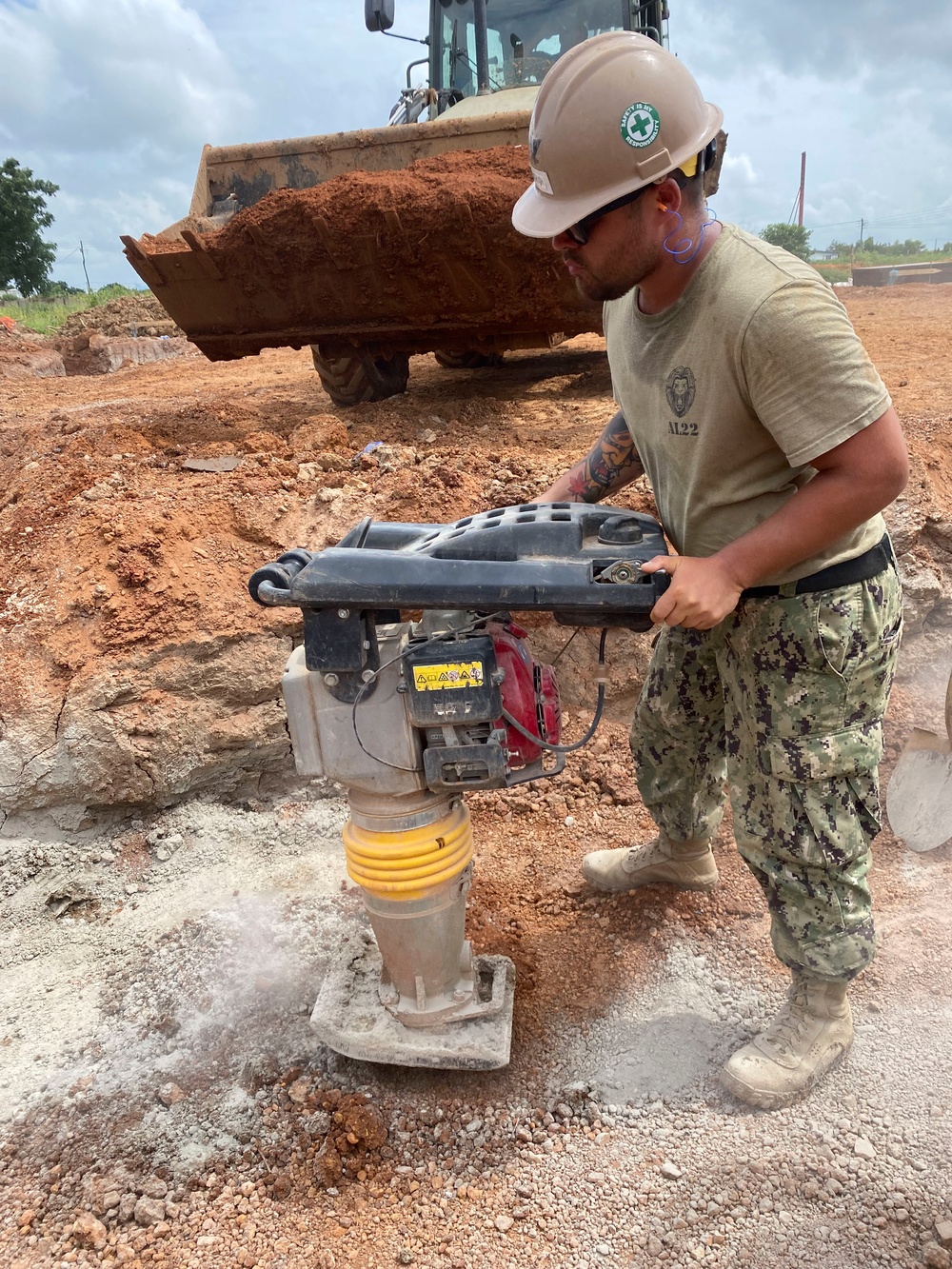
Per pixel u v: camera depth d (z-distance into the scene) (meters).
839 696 2.00
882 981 2.59
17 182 42.06
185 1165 2.19
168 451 4.84
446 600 1.79
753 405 1.76
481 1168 2.15
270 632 3.49
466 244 4.87
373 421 5.58
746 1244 1.93
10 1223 2.08
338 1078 2.39
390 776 1.96
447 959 2.20
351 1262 1.95
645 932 2.80
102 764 3.24
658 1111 2.25
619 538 1.86
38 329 23.12
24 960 2.92
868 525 1.99
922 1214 1.96
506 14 7.29
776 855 2.15
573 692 3.72
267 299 5.48
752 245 1.75
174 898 3.12
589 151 1.68
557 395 6.35
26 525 4.02
